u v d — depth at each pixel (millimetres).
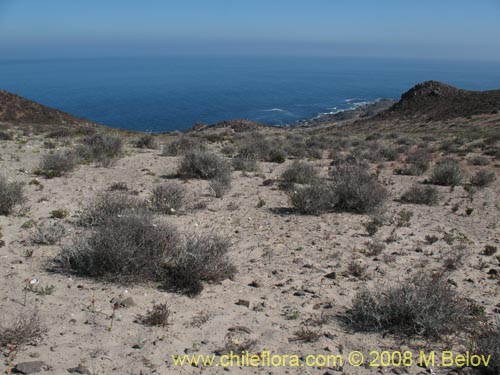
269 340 4887
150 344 4543
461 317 5387
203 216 10438
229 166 16734
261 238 8977
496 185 17375
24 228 8336
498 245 9594
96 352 4305
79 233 8133
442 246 9211
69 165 15539
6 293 5461
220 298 5914
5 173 14117
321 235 9469
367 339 5074
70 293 5613
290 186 14438
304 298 6105
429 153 27312
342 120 133375
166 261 6605
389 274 7219
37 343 4387
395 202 13766
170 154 22000
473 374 4438
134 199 10539
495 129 47594
